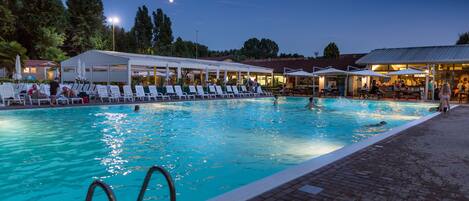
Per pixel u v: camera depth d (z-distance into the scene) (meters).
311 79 35.69
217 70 28.23
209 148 8.24
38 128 10.63
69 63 26.33
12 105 15.74
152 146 8.38
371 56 29.95
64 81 26.86
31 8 44.56
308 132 10.85
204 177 5.98
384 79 29.41
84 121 12.42
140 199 3.15
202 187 5.47
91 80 24.78
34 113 14.10
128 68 21.77
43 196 4.96
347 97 27.75
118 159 7.07
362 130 11.40
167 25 74.06
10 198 4.87
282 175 4.73
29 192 5.11
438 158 5.93
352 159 5.77
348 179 4.63
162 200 4.86
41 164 6.61
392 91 27.05
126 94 20.03
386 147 6.84
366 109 19.02
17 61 21.27
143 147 8.25
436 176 4.84
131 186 5.44
